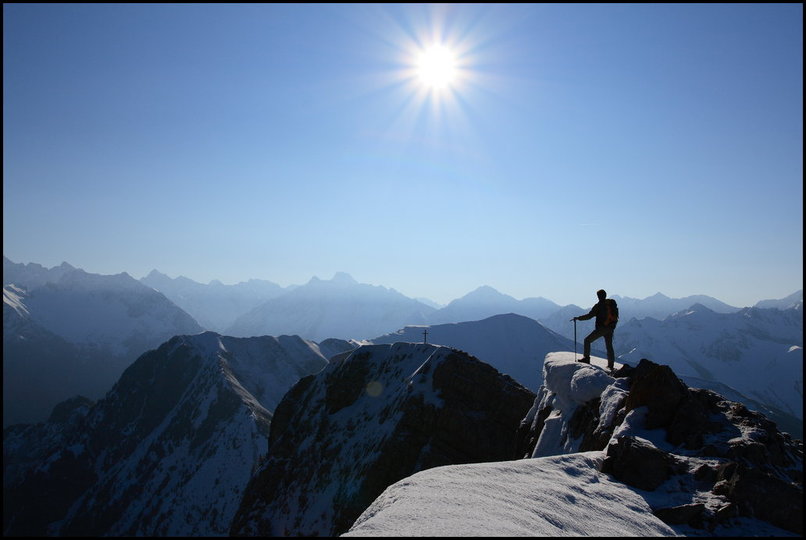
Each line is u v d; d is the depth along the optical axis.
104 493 179.62
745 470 10.08
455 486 8.57
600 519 8.71
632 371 17.77
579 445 16.59
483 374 52.06
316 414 69.19
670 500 10.07
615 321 20.06
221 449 164.75
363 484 49.81
